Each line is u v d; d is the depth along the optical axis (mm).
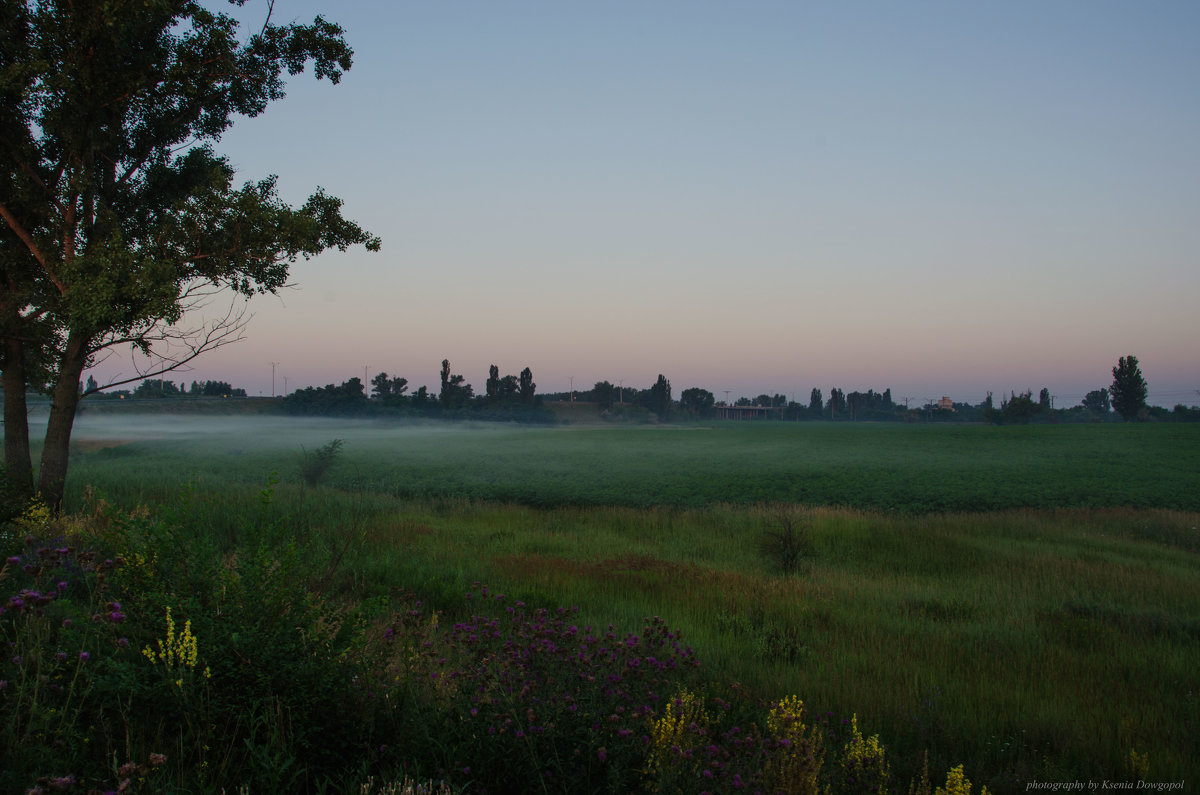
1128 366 139500
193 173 17516
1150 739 6398
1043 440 87688
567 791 3951
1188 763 5906
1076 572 15391
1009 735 6504
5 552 6891
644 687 4898
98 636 4359
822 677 7812
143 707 4066
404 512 21422
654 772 3920
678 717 4547
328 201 16172
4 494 9070
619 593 11781
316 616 4961
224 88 16891
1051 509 28719
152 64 15352
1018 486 39031
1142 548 19609
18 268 15641
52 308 14633
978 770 5598
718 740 5168
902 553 17891
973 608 11883
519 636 5375
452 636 5617
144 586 4727
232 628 4418
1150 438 87188
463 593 9930
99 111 14969
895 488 37438
